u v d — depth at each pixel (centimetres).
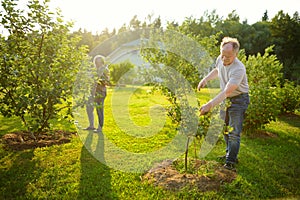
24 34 440
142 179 341
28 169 361
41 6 434
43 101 418
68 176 343
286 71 2203
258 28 2930
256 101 553
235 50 355
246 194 308
